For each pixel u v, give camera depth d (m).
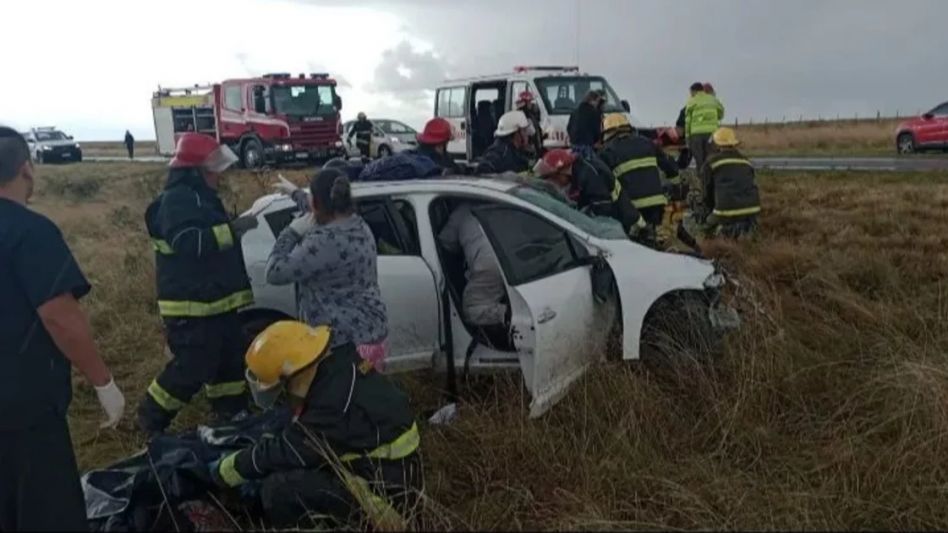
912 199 11.30
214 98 25.36
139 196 17.88
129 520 3.44
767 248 8.01
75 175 24.17
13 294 2.94
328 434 3.37
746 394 4.46
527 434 4.12
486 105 14.52
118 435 4.87
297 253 4.08
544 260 4.71
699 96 12.79
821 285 6.61
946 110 21.28
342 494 3.37
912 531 3.47
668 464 3.94
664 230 7.84
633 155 7.62
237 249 4.57
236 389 4.66
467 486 3.96
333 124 24.33
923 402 4.14
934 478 3.74
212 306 4.39
